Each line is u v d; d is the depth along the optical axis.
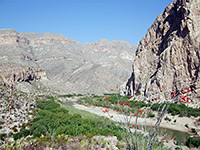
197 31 50.66
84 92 132.00
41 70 136.00
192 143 23.64
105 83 158.62
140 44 84.12
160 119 8.24
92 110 55.78
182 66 51.22
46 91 102.00
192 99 45.38
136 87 72.44
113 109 52.41
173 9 66.88
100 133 22.09
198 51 48.47
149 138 8.23
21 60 179.38
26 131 22.80
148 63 73.06
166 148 20.30
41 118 31.22
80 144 16.31
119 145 16.52
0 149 15.73
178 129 33.81
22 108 36.44
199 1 52.72
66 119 30.25
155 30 77.19
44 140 16.98
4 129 23.89
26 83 96.06
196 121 35.66
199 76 46.50
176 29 59.59
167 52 56.06
